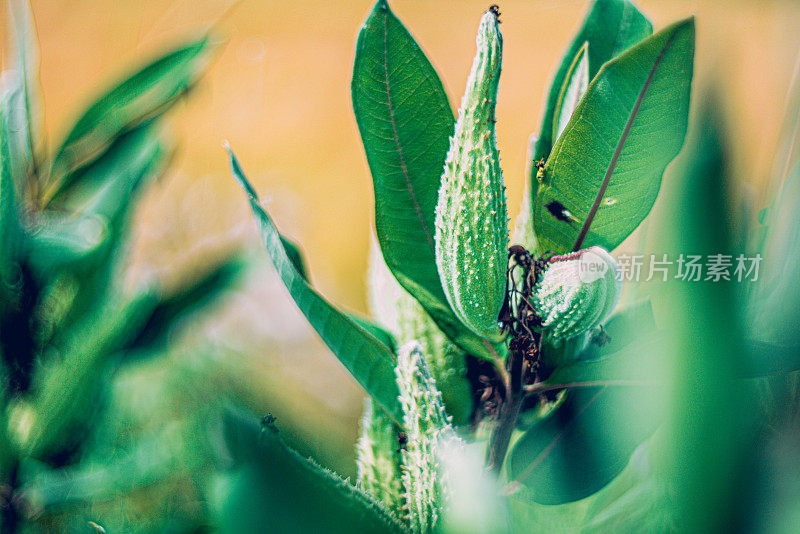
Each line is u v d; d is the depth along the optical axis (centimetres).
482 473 53
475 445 58
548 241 58
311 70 268
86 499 65
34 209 70
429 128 58
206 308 75
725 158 45
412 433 54
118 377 73
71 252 68
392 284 61
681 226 45
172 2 197
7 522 64
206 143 225
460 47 245
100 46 212
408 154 58
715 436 45
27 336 67
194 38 73
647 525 51
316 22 277
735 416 46
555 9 242
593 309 55
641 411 53
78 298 68
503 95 230
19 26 70
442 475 53
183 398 86
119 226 70
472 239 54
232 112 255
